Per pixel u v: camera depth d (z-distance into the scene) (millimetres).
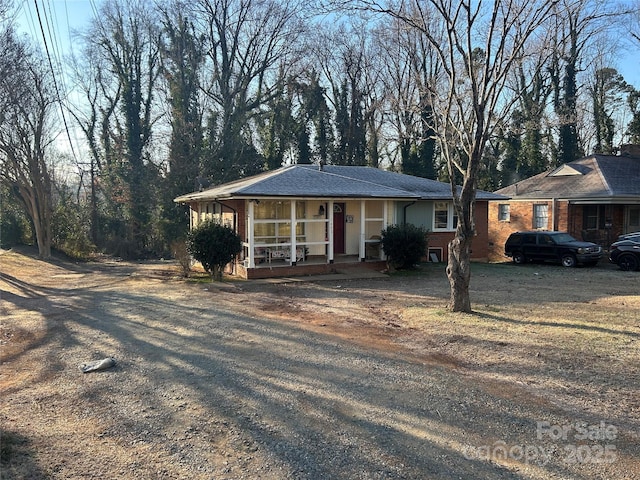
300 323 9086
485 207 21656
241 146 34438
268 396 5324
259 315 9867
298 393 5410
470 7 8836
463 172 9578
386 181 21047
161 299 12086
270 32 35094
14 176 25859
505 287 13367
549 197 23312
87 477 3613
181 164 32312
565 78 31953
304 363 6535
